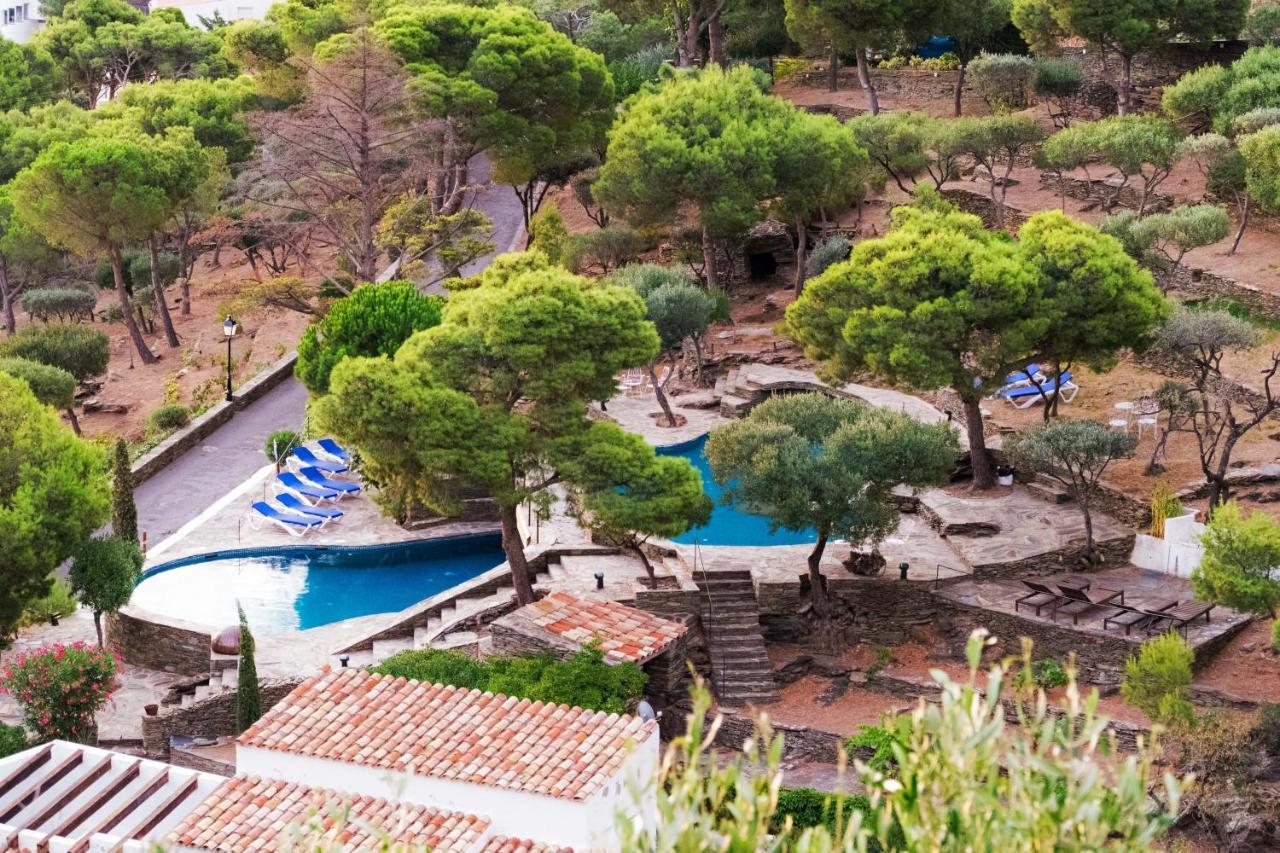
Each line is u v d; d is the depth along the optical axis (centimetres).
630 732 4088
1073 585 5422
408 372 5406
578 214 10038
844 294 6112
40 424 5500
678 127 8062
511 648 5191
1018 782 1367
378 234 8706
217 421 7650
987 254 5912
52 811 3897
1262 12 9244
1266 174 7294
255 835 3762
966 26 9819
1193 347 5928
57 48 13950
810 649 5509
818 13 9506
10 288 10112
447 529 6384
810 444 5656
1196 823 4522
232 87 11131
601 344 5538
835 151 8050
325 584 6128
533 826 3850
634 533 5519
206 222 9869
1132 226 7088
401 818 3812
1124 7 8856
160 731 5253
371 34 8925
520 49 9106
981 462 6138
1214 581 4844
